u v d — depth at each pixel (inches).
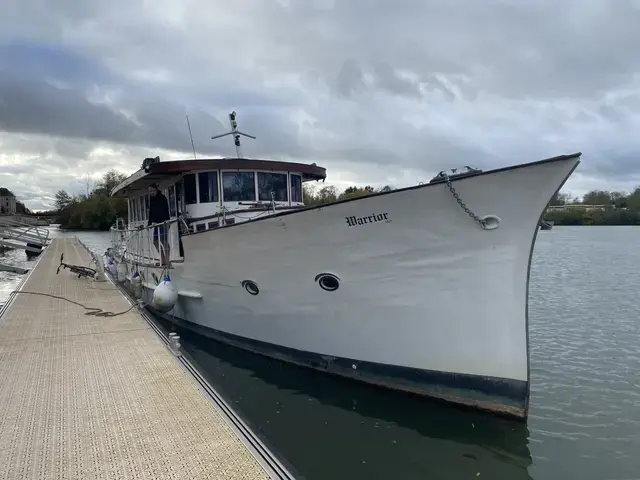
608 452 196.5
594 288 695.7
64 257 890.7
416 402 224.5
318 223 222.4
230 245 262.8
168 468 129.3
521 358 202.2
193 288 311.3
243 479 124.0
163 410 166.6
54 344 250.8
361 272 222.4
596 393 268.8
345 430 206.5
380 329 227.6
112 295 425.1
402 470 177.3
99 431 151.0
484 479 173.5
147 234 404.5
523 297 199.2
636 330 431.2
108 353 233.8
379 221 209.5
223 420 158.6
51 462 132.7
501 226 192.2
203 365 284.0
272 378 263.3
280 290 252.8
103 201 2736.2
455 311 208.8
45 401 174.7
